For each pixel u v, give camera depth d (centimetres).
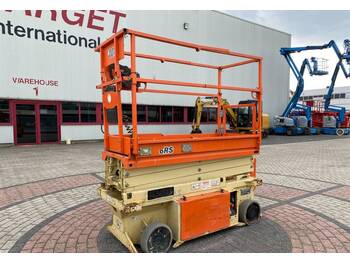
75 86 1556
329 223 415
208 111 2109
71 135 1577
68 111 1565
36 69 1433
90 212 463
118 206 315
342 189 607
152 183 330
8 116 1403
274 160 1023
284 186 633
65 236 374
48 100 1488
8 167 859
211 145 369
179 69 1955
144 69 1780
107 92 345
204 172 372
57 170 813
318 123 2611
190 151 348
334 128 2498
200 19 2061
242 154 403
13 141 1419
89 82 1602
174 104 1922
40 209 479
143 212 336
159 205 345
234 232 383
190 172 359
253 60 414
